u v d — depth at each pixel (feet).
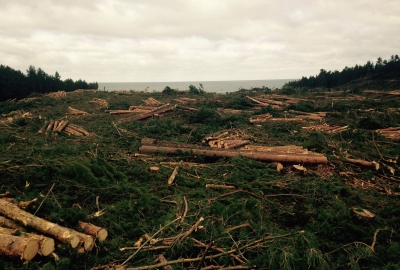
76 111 66.08
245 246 14.07
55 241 13.39
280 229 17.43
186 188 23.13
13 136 35.78
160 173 25.75
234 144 34.91
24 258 11.98
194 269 13.00
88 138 39.06
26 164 21.84
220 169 27.73
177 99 92.17
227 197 21.76
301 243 14.52
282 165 29.81
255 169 27.09
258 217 18.80
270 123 52.26
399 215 19.38
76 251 13.24
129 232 15.93
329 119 59.36
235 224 17.61
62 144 33.35
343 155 32.22
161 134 42.16
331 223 17.33
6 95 106.32
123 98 97.86
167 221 16.74
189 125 52.08
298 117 61.05
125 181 22.77
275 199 22.25
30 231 14.10
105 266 12.81
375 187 25.73
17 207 15.44
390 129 46.52
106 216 17.10
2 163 21.54
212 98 92.22
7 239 12.28
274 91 113.91
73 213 15.51
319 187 22.95
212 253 14.29
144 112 66.90
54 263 12.41
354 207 19.80
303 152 31.60
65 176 20.79
